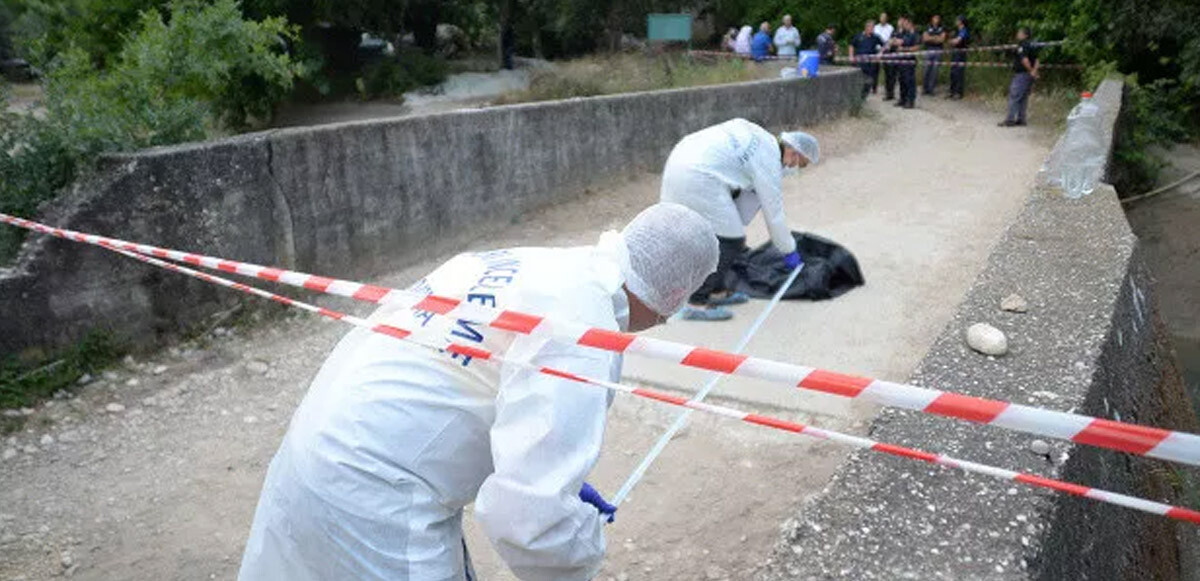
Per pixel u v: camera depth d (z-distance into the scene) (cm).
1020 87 1429
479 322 180
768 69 1620
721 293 582
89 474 411
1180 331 1043
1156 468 400
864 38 1828
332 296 619
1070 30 1612
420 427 181
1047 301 399
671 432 364
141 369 503
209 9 750
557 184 847
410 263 691
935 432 282
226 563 355
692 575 341
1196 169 1310
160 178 512
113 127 529
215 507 390
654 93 980
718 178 534
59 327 478
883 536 237
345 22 1808
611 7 2095
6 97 559
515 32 2214
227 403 477
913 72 1661
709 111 1091
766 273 617
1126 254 472
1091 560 273
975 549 230
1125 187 1236
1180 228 1185
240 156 552
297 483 184
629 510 381
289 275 260
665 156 1011
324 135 604
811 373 170
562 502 167
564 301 185
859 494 254
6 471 410
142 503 391
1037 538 233
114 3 1412
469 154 735
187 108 579
